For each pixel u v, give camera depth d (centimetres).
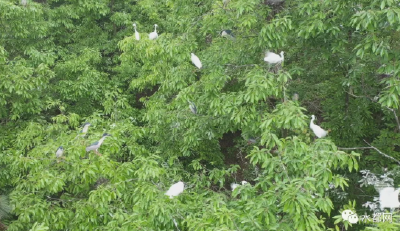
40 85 703
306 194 293
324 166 307
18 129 697
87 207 420
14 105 668
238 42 500
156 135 691
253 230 302
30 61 766
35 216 437
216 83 467
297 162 342
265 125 371
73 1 938
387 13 322
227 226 307
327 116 660
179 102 541
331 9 414
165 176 521
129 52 738
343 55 518
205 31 500
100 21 1081
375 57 483
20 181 515
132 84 794
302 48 545
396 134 631
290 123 355
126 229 346
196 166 600
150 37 601
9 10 687
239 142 841
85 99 902
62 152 443
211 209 352
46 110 814
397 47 400
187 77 552
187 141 579
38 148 509
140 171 412
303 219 286
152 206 355
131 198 435
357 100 622
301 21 432
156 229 353
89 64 912
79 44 992
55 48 908
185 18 602
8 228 446
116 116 705
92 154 429
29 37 816
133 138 604
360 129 632
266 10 483
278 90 395
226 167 769
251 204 327
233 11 471
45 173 437
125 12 1034
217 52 509
